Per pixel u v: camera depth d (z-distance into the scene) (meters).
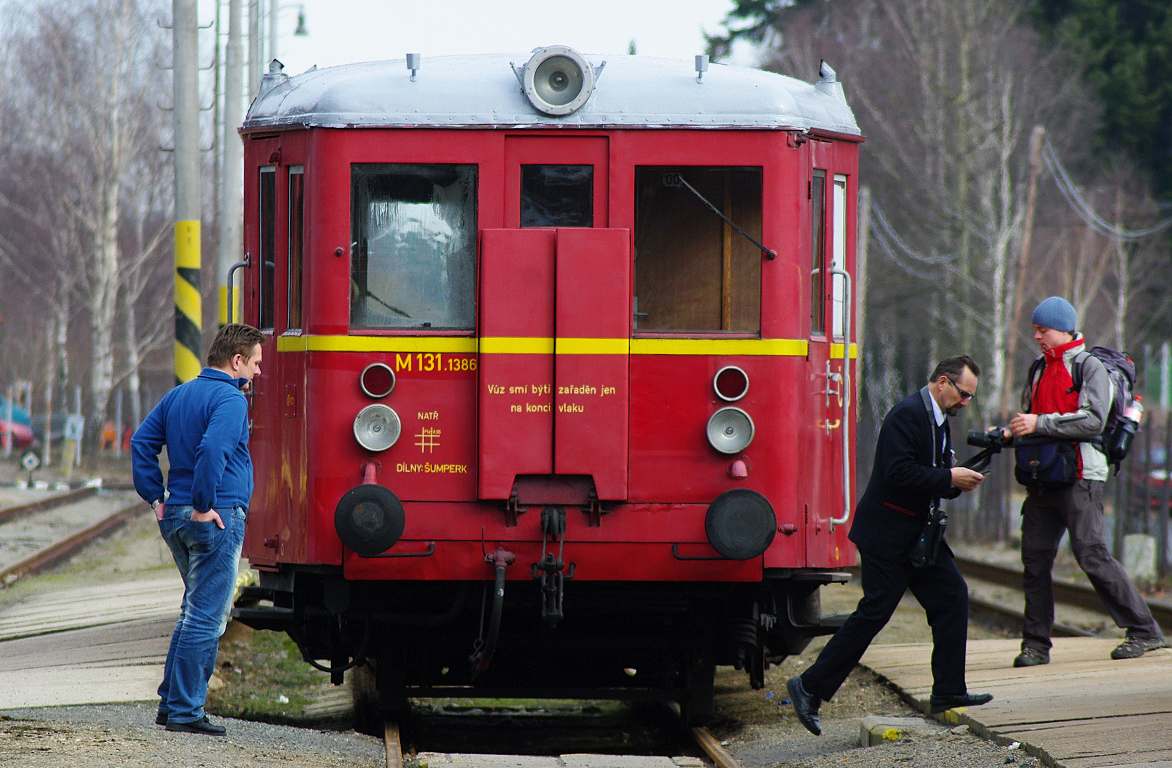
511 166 29.05
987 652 36.06
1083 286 161.50
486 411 28.58
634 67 29.77
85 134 160.38
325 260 28.94
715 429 28.69
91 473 143.00
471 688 31.86
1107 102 170.38
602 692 31.81
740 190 29.12
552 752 31.47
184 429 26.19
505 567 28.38
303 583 30.47
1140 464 68.25
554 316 28.66
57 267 161.88
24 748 23.64
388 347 28.86
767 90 29.31
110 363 155.50
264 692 37.38
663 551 28.70
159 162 166.50
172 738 25.70
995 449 31.53
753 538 27.94
